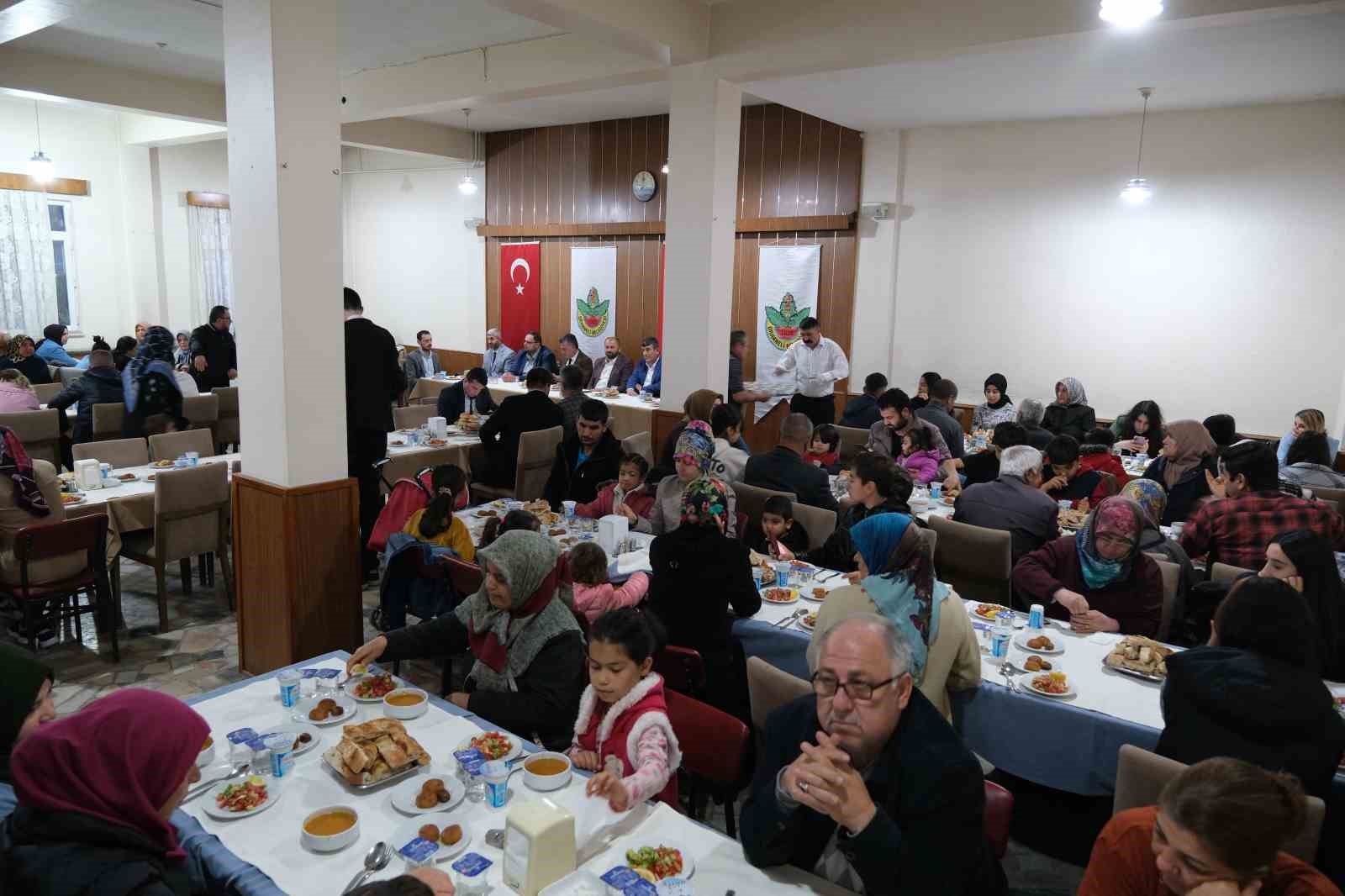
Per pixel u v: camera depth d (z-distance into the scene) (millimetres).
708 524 2885
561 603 2467
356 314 4852
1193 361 7094
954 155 7938
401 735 1951
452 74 6789
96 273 10594
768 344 9109
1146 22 4207
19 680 1579
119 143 10555
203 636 4270
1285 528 3342
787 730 1688
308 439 3500
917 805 1483
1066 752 2371
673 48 5324
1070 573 3031
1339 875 2023
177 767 1371
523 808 1588
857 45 5059
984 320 7992
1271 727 1838
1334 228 6441
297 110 3303
